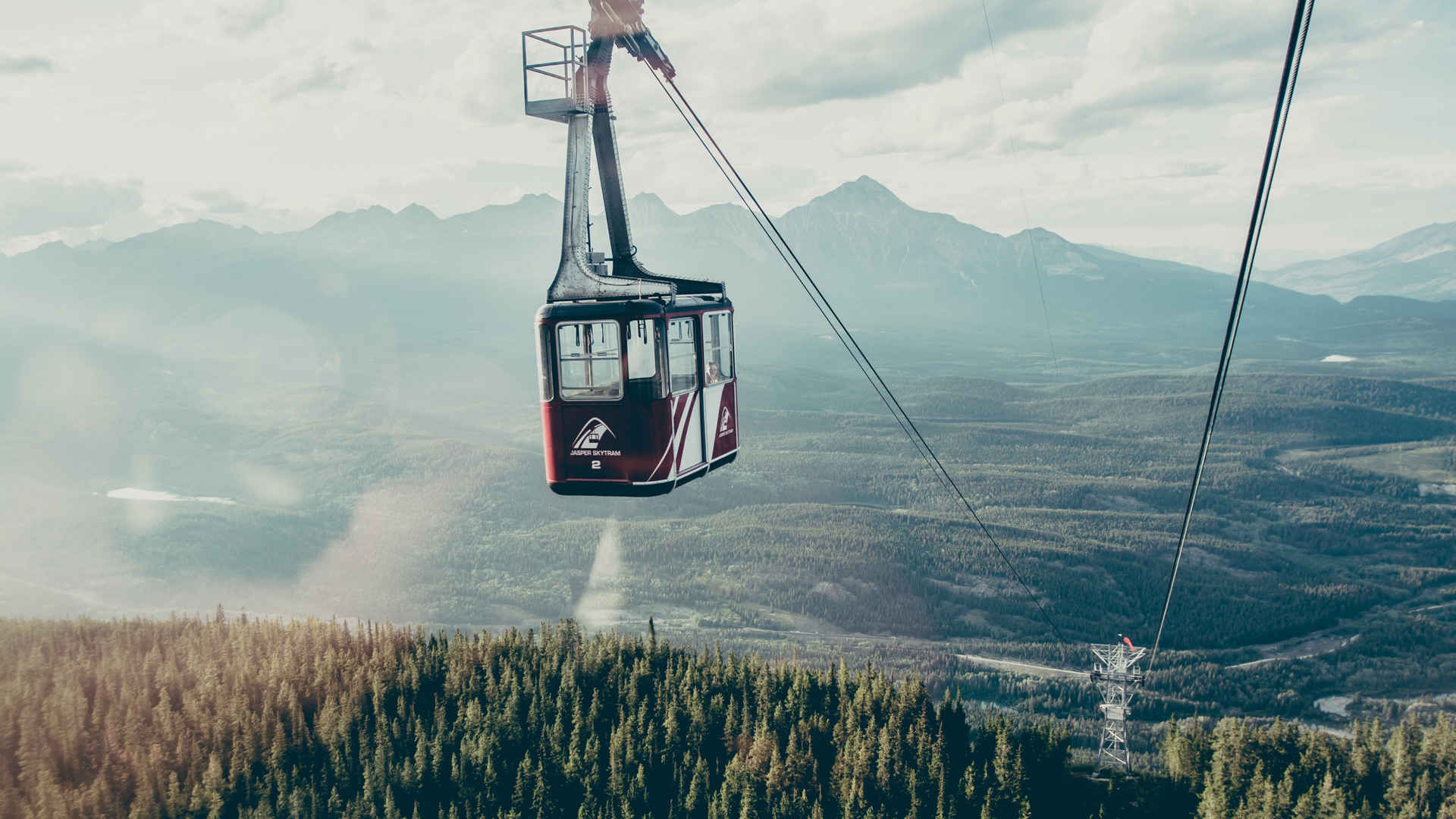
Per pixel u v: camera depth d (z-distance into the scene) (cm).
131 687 18588
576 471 2617
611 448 2578
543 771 14325
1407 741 14988
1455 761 14375
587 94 2580
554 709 16438
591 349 2573
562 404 2605
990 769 13950
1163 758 16138
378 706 17238
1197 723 15312
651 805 14200
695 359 2725
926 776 13738
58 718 17100
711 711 16050
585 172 2612
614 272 2739
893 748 14100
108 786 15538
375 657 18975
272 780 15650
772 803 13512
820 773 14375
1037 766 14012
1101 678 10344
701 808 13762
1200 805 13188
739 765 14288
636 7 2570
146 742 16562
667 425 2558
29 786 15788
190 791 15550
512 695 16788
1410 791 14000
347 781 15550
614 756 14588
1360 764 14712
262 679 18325
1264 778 13775
